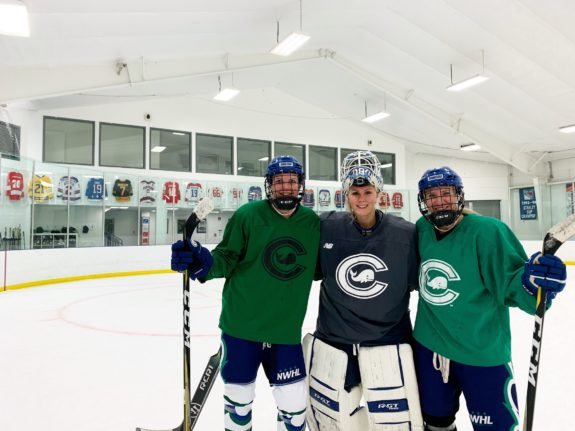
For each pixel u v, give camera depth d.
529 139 9.93
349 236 1.36
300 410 1.35
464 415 2.03
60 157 9.11
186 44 6.58
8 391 2.41
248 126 11.40
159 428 1.95
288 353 1.37
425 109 9.26
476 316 1.21
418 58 7.39
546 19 5.72
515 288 1.14
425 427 1.32
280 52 6.12
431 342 1.28
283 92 11.87
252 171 11.51
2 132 8.14
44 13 4.59
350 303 1.34
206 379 1.46
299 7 5.99
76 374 2.69
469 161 13.43
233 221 1.46
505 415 1.19
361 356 1.32
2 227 6.38
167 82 8.72
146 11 5.06
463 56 6.90
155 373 2.70
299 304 1.39
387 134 13.01
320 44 8.08
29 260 6.81
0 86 6.06
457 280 1.23
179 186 9.36
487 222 1.23
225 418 1.40
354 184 1.29
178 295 6.00
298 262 1.39
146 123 10.07
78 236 7.78
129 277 8.21
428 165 13.86
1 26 4.22
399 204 11.43
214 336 3.65
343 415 1.33
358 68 8.66
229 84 9.88
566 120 8.49
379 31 7.03
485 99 8.35
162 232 9.12
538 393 2.30
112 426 1.97
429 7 6.01
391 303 1.34
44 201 7.13
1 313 4.71
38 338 3.61
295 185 1.34
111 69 6.89
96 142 9.46
